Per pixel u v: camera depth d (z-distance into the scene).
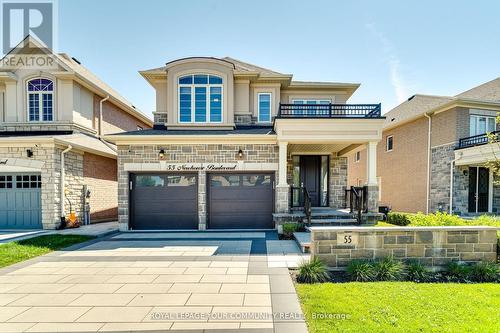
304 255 6.84
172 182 10.73
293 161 12.70
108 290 4.65
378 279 5.18
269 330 3.38
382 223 11.01
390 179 19.11
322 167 12.73
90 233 9.81
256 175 10.80
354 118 9.91
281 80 12.68
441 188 14.70
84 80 13.25
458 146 13.75
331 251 5.64
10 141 10.73
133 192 10.67
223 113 12.05
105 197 14.57
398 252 5.71
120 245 8.05
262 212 10.77
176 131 11.55
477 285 4.83
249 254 6.96
